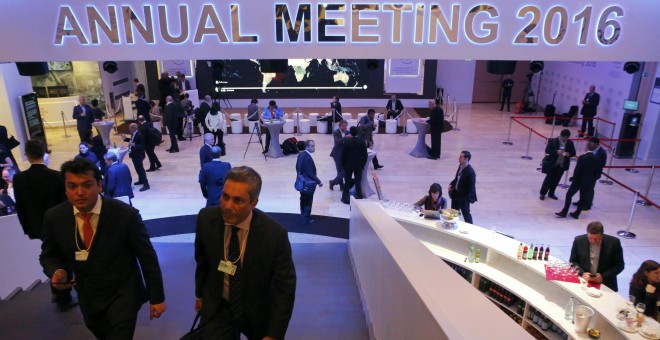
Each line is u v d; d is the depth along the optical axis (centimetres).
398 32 527
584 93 1578
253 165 1170
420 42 530
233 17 518
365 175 982
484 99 2050
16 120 1202
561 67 1738
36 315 350
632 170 1186
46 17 509
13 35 511
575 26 522
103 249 237
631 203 970
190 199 950
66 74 1672
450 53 534
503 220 878
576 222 875
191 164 1184
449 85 2020
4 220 452
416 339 189
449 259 645
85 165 222
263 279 205
